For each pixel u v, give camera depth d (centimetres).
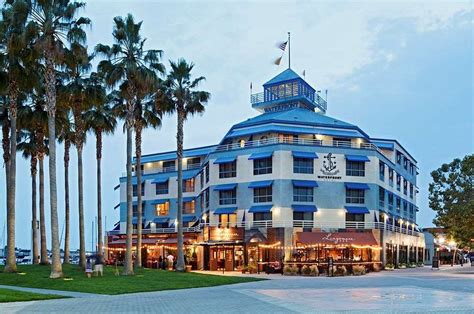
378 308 2070
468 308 2078
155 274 3962
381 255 6344
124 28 4119
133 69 4031
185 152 8450
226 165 6650
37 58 3656
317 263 4944
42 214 5022
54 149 3434
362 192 6481
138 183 5131
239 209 6438
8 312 1878
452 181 5900
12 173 3844
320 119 7181
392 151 7900
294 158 6250
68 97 4369
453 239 6003
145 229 8181
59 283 3006
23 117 4425
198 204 7862
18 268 4262
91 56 4444
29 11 3459
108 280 3278
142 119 5153
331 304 2214
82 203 4800
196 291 2880
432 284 3491
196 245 6319
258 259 6016
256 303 2247
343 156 6444
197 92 5203
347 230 6259
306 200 6231
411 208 9069
